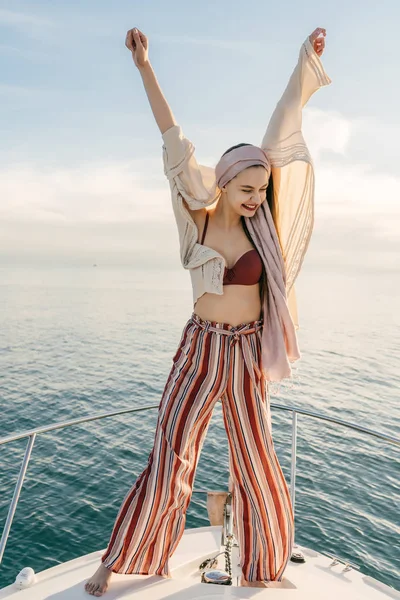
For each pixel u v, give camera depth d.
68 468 14.41
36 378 31.98
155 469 2.08
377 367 40.22
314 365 40.75
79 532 10.36
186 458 2.10
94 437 17.52
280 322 2.15
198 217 2.17
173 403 2.10
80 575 2.16
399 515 11.61
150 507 2.05
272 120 2.16
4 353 43.84
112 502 11.99
